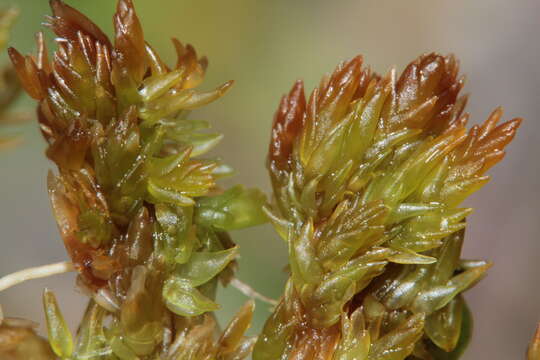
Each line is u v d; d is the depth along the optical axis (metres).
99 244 0.08
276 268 0.17
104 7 0.18
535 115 0.25
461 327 0.09
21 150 0.18
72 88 0.08
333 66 0.25
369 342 0.08
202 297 0.08
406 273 0.08
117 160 0.08
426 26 0.27
